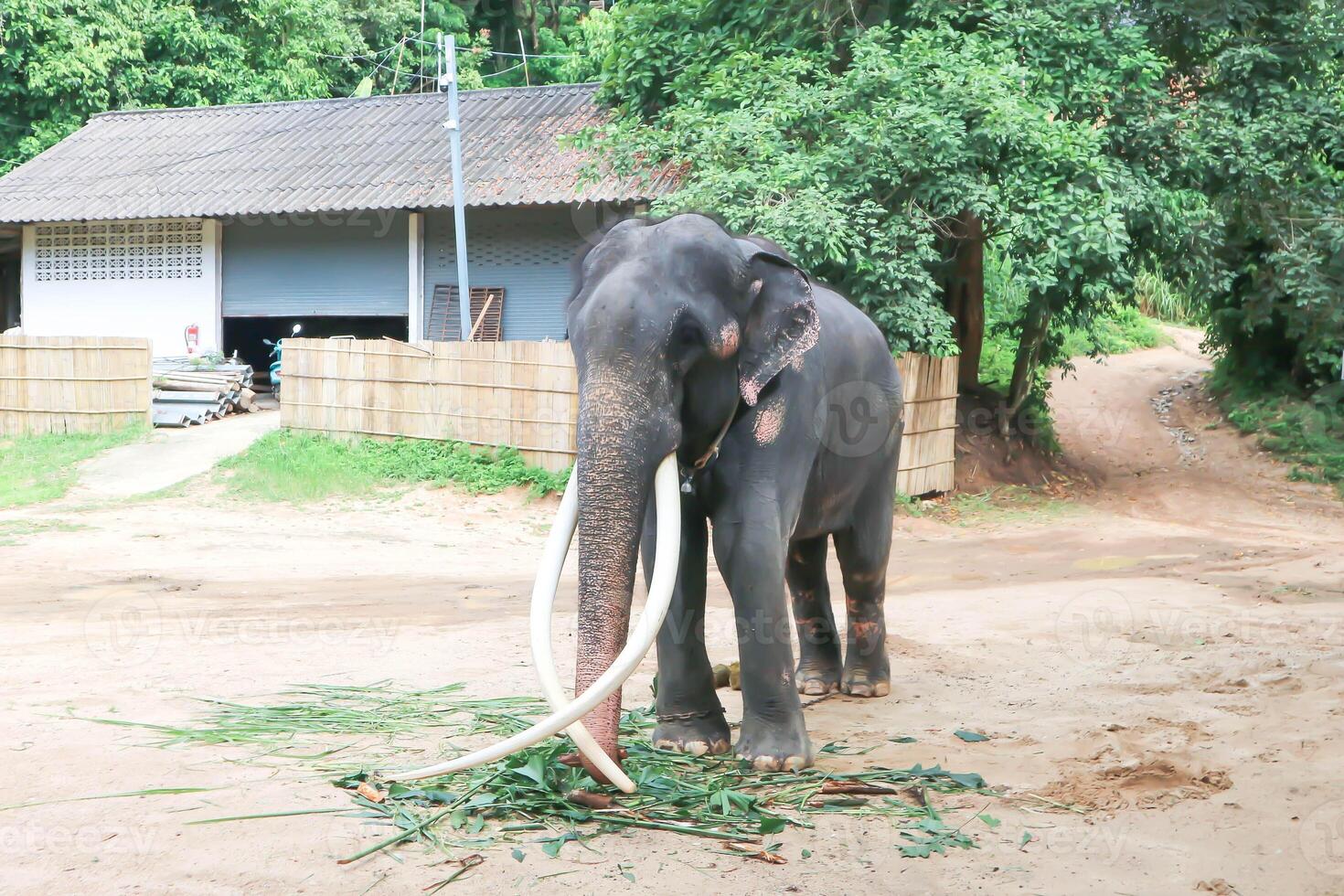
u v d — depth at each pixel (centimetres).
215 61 2852
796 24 1642
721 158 1483
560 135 2009
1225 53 1644
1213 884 346
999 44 1500
